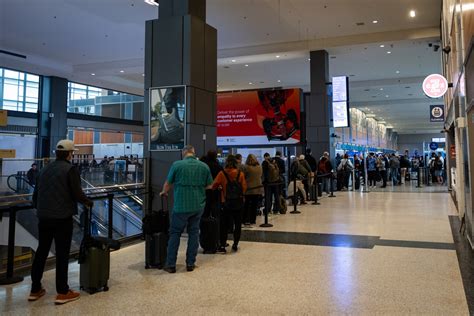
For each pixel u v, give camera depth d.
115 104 22.39
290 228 6.62
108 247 3.55
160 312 2.97
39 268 3.30
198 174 4.19
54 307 3.10
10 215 3.84
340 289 3.45
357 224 6.95
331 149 14.73
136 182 6.09
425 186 16.08
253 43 14.76
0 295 3.41
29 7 10.91
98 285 3.44
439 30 12.65
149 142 6.37
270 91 15.55
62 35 13.45
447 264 4.23
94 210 5.93
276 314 2.90
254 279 3.79
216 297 3.29
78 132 20.19
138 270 4.17
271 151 17.06
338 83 14.44
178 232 4.12
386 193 13.15
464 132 5.55
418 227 6.55
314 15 11.71
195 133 6.23
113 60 17.12
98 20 11.96
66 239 3.28
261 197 7.41
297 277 3.83
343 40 13.88
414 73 18.61
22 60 15.68
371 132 32.78
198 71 6.37
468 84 4.84
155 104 6.35
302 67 17.55
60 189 3.26
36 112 17.80
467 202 5.37
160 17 6.52
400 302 3.11
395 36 13.16
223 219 5.08
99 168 5.57
